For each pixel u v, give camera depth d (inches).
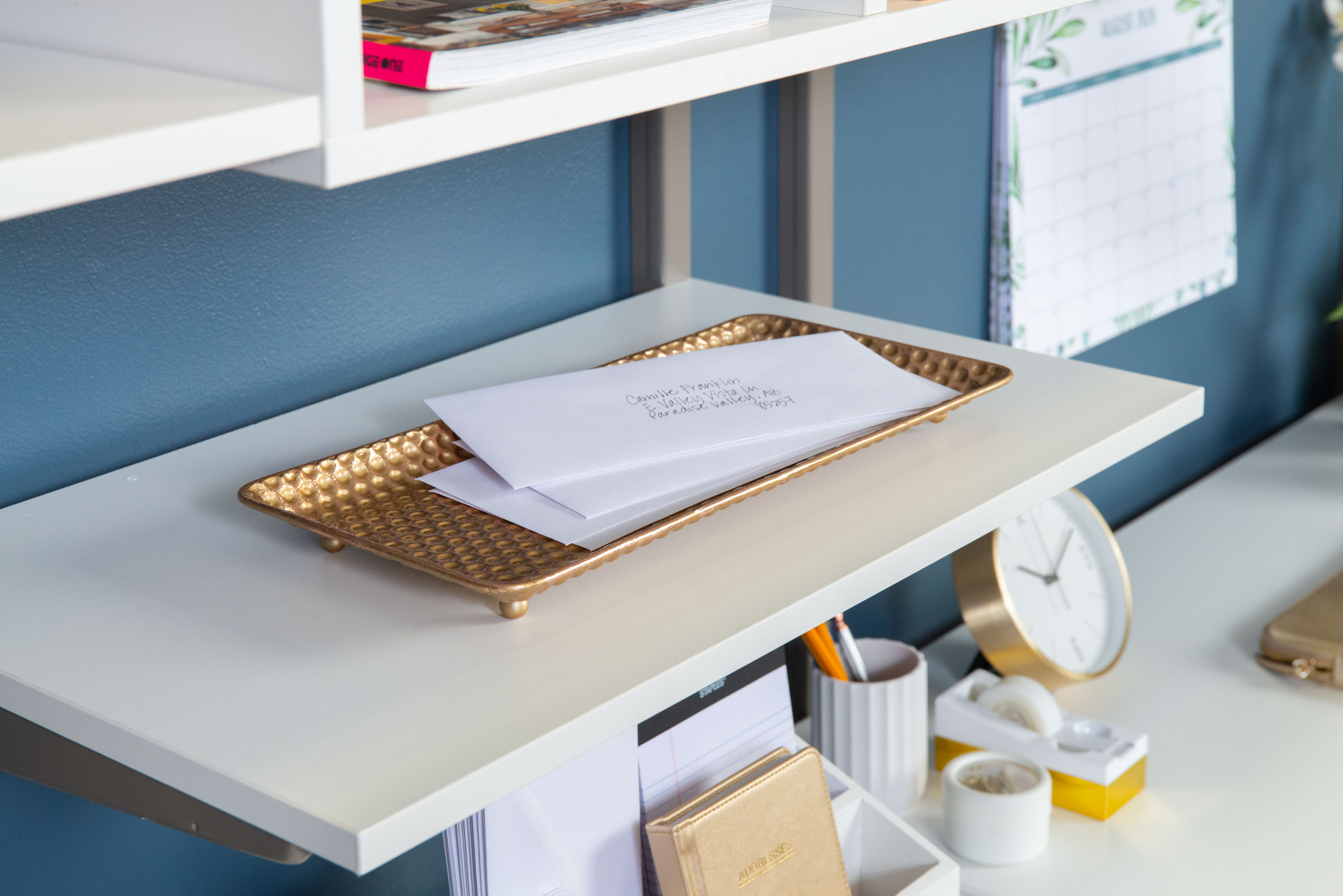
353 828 17.2
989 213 54.6
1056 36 53.7
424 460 28.1
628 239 42.4
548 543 23.8
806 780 31.4
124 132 15.8
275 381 34.6
